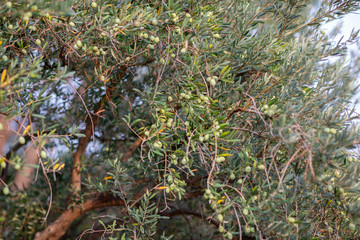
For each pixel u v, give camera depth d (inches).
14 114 48.3
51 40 68.7
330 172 57.1
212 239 106.5
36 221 121.5
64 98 107.0
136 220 74.5
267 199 48.8
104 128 119.8
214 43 67.7
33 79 55.9
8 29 58.3
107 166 108.2
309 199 62.2
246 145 62.9
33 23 61.9
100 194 102.2
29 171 130.2
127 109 111.5
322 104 52.7
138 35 64.0
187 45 62.6
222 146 60.6
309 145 47.1
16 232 120.7
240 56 68.5
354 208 55.6
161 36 65.5
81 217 139.9
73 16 59.7
